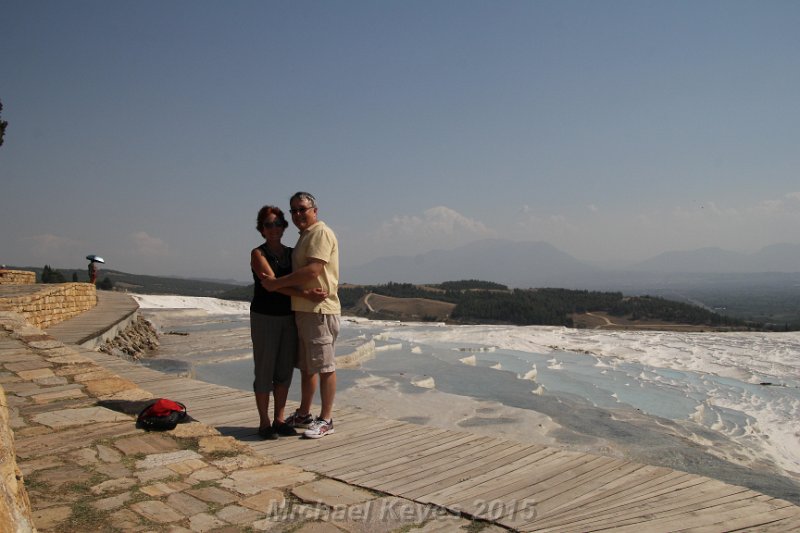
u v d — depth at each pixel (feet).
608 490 11.87
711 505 10.90
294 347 16.96
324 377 16.67
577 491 11.88
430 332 65.62
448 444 15.42
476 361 45.11
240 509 11.24
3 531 7.27
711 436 24.22
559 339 58.23
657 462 20.25
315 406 19.99
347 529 10.43
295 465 13.96
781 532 9.66
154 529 10.27
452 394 30.25
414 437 16.15
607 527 10.00
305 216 16.38
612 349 51.31
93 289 60.34
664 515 10.46
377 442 15.79
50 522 10.36
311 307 16.33
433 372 39.19
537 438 22.49
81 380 20.84
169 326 68.13
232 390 22.50
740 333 59.26
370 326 74.69
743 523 10.04
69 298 48.24
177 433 15.65
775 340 52.24
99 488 12.04
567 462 13.71
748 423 26.71
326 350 16.49
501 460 13.99
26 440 14.78
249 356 43.32
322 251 16.02
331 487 12.44
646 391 33.76
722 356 45.37
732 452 22.04
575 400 31.09
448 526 10.51
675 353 47.65
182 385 23.34
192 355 43.37
